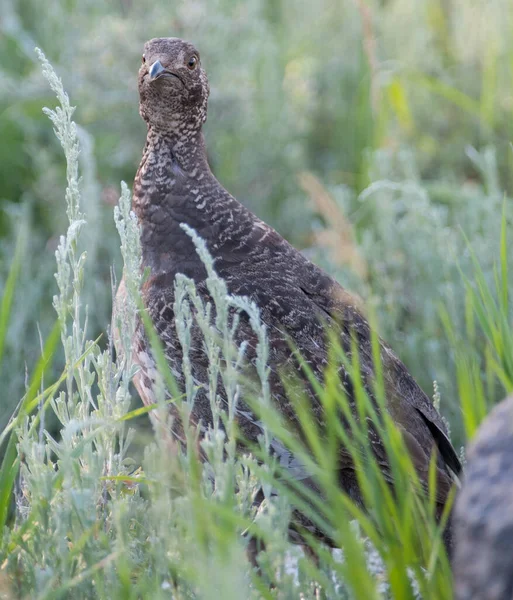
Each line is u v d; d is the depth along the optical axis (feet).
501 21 49.19
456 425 30.83
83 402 21.67
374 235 40.45
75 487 19.67
